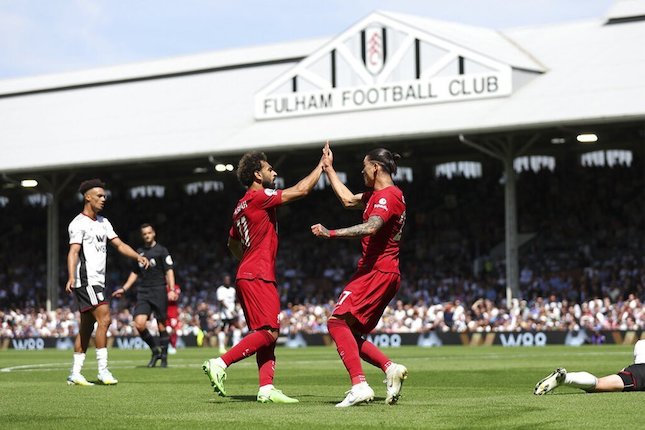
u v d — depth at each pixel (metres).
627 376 8.85
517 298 34.12
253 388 11.38
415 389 11.02
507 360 19.16
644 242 38.19
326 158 8.94
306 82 38.00
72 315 40.47
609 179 40.81
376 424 6.92
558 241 39.97
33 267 50.53
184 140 39.75
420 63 35.97
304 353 25.92
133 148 40.59
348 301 8.50
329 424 6.95
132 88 46.09
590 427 6.58
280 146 36.62
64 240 51.78
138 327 17.30
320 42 44.75
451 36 35.88
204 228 48.69
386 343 34.25
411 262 42.00
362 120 36.25
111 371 16.02
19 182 42.88
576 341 31.16
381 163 8.68
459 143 41.72
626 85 33.00
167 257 17.34
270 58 44.66
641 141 40.09
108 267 48.59
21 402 9.18
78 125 44.25
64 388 11.38
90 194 12.04
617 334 30.70
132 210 50.66
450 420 7.11
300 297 42.47
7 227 52.69
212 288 45.19
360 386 8.34
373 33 36.78
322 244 45.22
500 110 33.78
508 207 34.41
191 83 44.88
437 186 44.31
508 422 6.91
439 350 27.16
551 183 41.91
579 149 41.34
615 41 36.16
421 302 36.81
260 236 8.93
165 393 10.42
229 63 45.06
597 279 36.22
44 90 48.25
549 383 8.66
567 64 35.66
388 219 8.42
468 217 42.94
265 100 38.72
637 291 34.84
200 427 6.85
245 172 9.05
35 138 44.16
